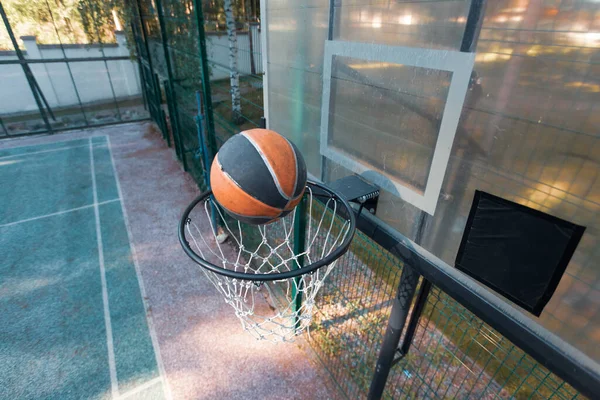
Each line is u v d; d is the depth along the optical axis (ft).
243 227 17.34
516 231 5.01
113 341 13.32
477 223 5.57
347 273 13.16
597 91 3.84
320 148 9.37
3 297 15.29
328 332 13.14
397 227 7.37
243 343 13.30
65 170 28.32
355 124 7.90
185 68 19.99
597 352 4.38
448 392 11.20
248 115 13.71
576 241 4.33
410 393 11.25
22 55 34.73
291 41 9.47
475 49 4.97
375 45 6.77
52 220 21.26
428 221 6.54
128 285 16.10
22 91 37.09
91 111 40.63
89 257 17.94
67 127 38.17
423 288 10.30
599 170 3.99
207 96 16.08
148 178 26.99
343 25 7.52
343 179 8.04
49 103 38.47
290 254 13.55
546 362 4.91
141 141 35.29
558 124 4.28
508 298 5.36
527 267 4.98
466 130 5.43
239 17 14.12
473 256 5.76
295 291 12.32
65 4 35.50
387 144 7.11
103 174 27.66
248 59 12.96
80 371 12.18
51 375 12.01
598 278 4.23
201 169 21.33
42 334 13.55
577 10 3.83
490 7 4.65
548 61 4.21
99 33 38.55
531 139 4.61
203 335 13.61
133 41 39.40
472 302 5.90
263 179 5.32
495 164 5.14
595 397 4.39
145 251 18.44
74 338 13.41
